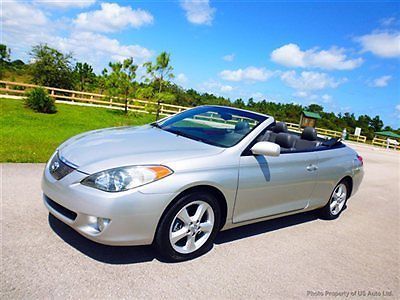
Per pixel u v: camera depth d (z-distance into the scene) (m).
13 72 58.88
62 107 23.34
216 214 3.22
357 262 3.74
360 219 5.44
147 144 3.26
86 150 3.06
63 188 2.75
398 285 3.36
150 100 23.67
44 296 2.29
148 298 2.45
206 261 3.15
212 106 4.54
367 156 19.38
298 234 4.28
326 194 4.70
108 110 25.94
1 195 4.00
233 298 2.65
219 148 3.38
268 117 4.04
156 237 2.86
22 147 7.00
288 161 3.86
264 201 3.68
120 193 2.62
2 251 2.75
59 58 38.38
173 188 2.79
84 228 2.67
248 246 3.64
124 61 25.62
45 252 2.83
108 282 2.57
